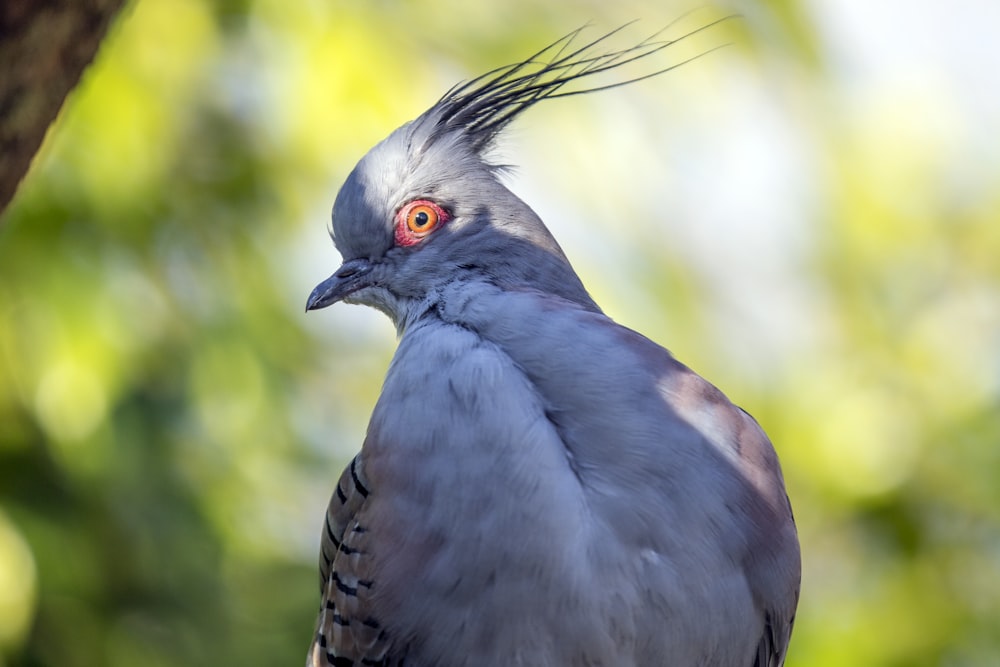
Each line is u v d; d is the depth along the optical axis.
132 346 10.87
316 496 12.30
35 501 10.74
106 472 10.67
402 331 7.95
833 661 11.48
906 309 13.59
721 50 12.80
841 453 12.16
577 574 6.16
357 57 11.46
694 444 6.40
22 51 6.13
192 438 11.39
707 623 6.34
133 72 11.01
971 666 11.77
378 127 11.55
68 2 6.18
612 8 12.45
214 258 11.45
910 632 11.60
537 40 12.05
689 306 12.62
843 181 14.22
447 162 7.92
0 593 10.32
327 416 12.59
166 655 11.41
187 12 11.33
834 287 13.87
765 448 6.68
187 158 11.52
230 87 11.80
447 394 6.48
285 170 11.62
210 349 11.27
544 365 6.53
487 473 6.27
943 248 13.83
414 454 6.39
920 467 12.05
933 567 11.94
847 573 12.20
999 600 11.88
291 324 11.80
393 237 7.91
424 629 6.30
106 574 11.09
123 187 10.73
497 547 6.20
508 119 8.04
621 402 6.39
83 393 10.55
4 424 10.74
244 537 11.72
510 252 7.70
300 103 11.56
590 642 6.18
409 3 11.91
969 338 13.18
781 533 6.56
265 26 11.57
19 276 10.59
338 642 6.63
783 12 12.80
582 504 6.25
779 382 12.90
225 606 11.68
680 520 6.29
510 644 6.21
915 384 12.65
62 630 10.95
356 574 6.47
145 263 11.10
